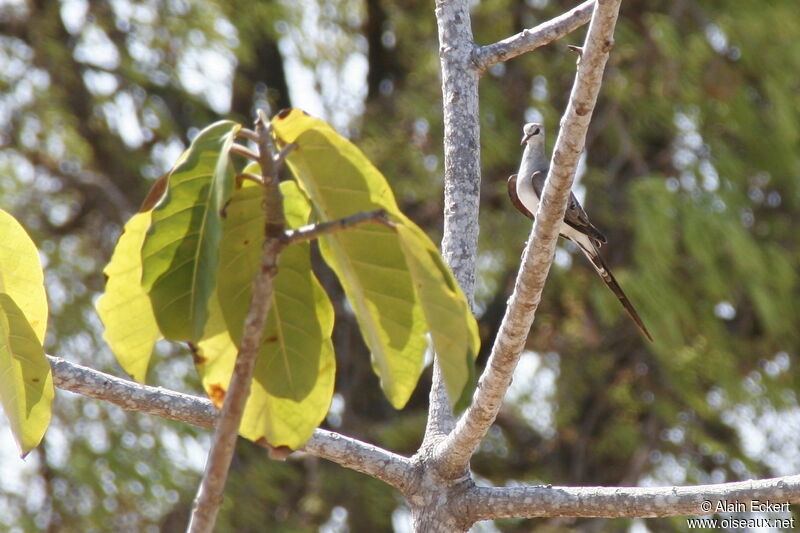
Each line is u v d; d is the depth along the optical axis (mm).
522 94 14609
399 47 16016
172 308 3758
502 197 14406
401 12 15047
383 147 14297
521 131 14398
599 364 14766
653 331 13227
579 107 4332
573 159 4457
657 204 13156
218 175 3488
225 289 4027
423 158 14172
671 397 14688
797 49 13617
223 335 4207
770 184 14891
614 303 13391
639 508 5328
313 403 4383
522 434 15906
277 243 3697
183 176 3574
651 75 13953
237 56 14750
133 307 3967
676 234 13805
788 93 13766
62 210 15219
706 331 14141
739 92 13977
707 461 14961
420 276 3734
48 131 14539
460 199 6312
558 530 14133
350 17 15852
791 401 14531
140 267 3898
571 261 14398
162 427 13930
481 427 5355
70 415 13750
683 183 14211
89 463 13461
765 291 13375
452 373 3785
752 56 13852
